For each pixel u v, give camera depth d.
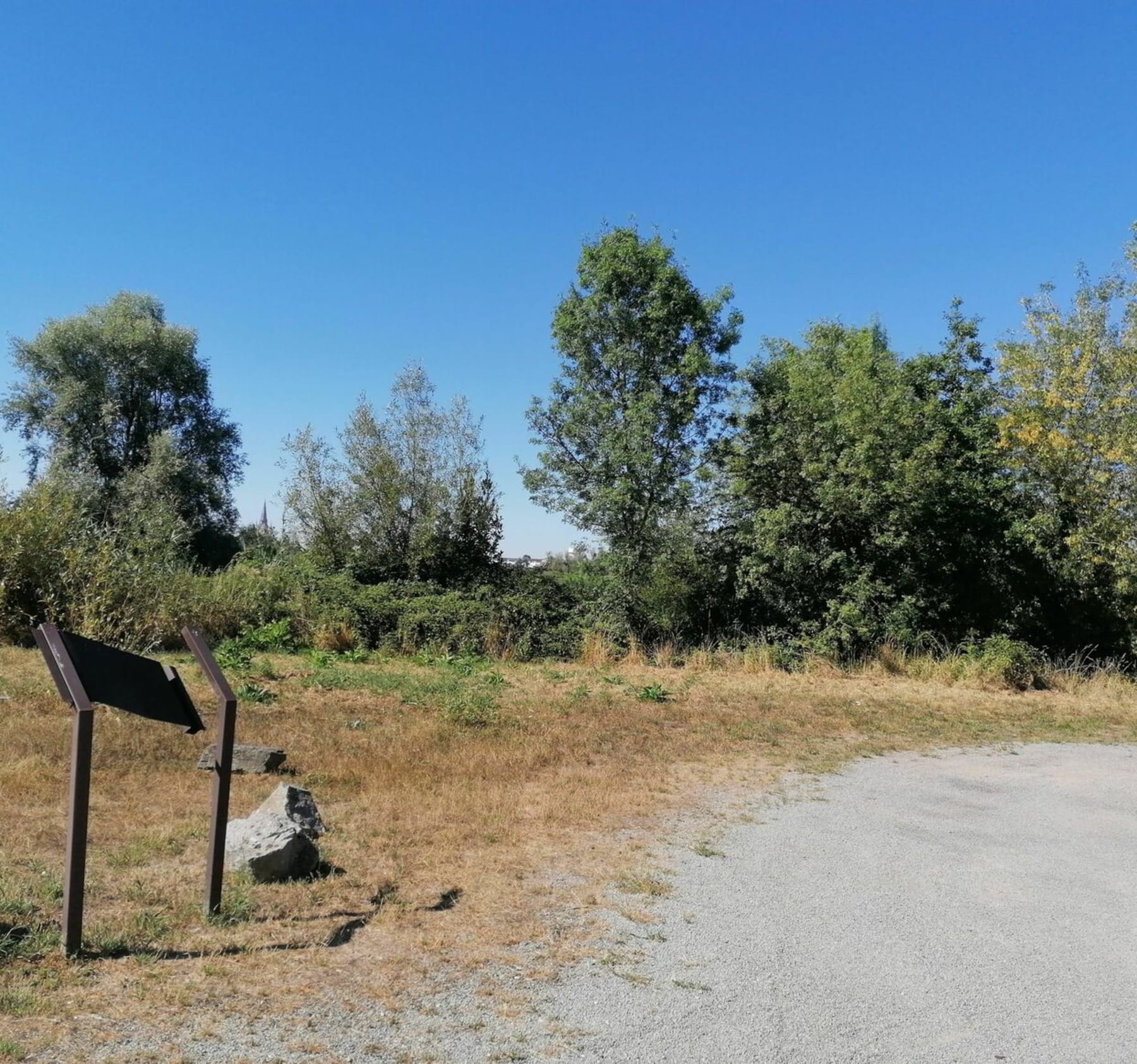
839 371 19.69
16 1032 3.28
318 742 8.64
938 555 17.94
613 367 18.89
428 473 20.66
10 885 4.66
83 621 13.02
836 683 15.82
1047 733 12.50
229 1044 3.36
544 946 4.54
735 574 18.97
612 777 8.36
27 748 7.25
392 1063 3.33
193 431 37.72
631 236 19.02
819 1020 3.91
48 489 14.25
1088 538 17.31
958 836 7.16
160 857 5.36
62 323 33.94
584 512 18.75
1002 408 18.67
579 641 18.08
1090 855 6.78
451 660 15.88
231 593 16.39
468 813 6.82
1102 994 4.33
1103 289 17.83
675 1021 3.82
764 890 5.61
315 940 4.38
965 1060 3.64
